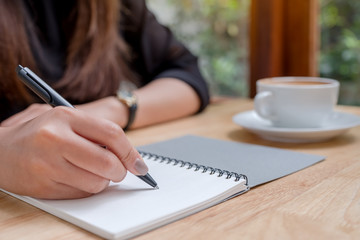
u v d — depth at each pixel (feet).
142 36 3.73
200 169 1.70
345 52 3.84
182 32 5.09
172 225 1.28
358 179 1.67
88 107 2.66
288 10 4.02
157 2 5.26
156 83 3.21
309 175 1.74
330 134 2.23
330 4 3.83
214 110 3.37
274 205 1.42
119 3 3.67
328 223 1.27
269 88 2.36
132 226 1.20
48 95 1.65
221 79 4.77
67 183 1.40
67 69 3.19
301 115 2.31
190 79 3.29
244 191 1.55
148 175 1.50
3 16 2.88
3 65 2.85
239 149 2.13
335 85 2.34
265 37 4.08
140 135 2.59
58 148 1.36
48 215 1.38
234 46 4.58
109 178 1.42
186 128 2.75
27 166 1.41
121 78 3.55
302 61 4.03
